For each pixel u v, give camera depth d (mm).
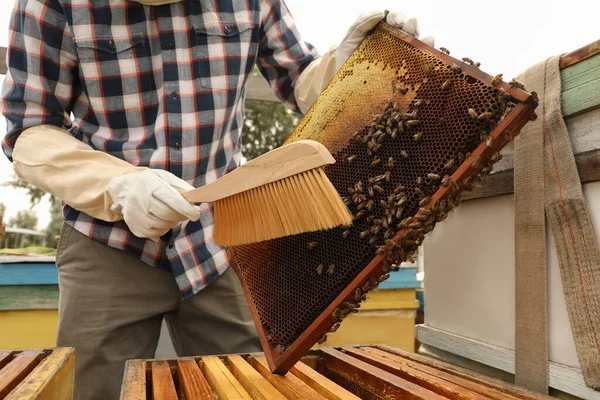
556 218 1076
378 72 1140
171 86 1561
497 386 980
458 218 1454
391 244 888
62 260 1636
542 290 1113
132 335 1662
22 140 1430
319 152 854
